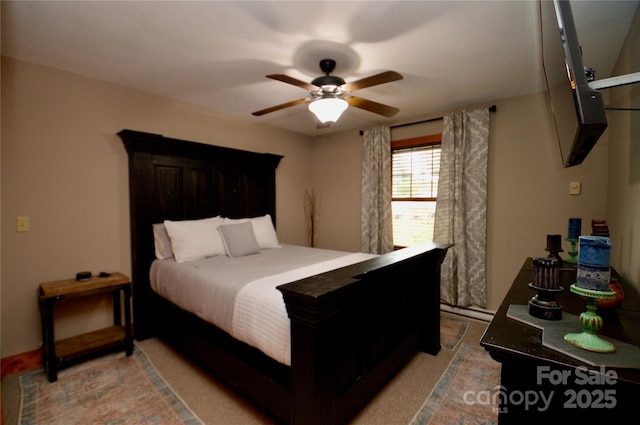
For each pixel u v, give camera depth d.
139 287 2.81
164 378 2.15
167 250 2.84
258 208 3.99
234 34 1.96
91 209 2.63
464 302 3.27
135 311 2.79
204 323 2.19
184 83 2.76
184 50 2.17
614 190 2.30
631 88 1.86
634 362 0.77
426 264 2.46
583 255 0.88
